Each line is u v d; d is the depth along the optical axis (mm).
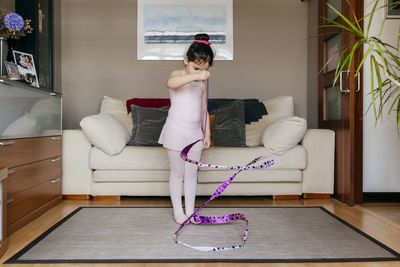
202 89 2305
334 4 3283
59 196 2971
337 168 3109
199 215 2479
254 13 4070
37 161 2521
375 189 3152
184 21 4031
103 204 2902
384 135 3146
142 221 2350
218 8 4047
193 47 2125
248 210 2646
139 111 3369
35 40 3291
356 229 2145
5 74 2688
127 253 1743
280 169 3016
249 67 4078
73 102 4051
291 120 2947
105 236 2021
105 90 4059
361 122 2949
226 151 2988
